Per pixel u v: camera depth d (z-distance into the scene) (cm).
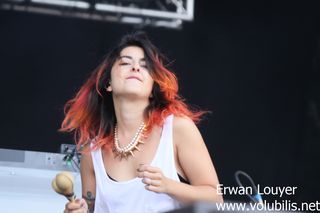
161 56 537
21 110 1480
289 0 1558
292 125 1586
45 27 1513
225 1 1551
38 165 640
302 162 1576
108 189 507
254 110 1579
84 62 1514
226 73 1571
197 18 1548
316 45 1579
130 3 1524
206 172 503
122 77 512
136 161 511
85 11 1520
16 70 1505
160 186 448
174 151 509
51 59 1510
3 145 1459
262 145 1580
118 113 520
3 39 1504
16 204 618
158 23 1544
